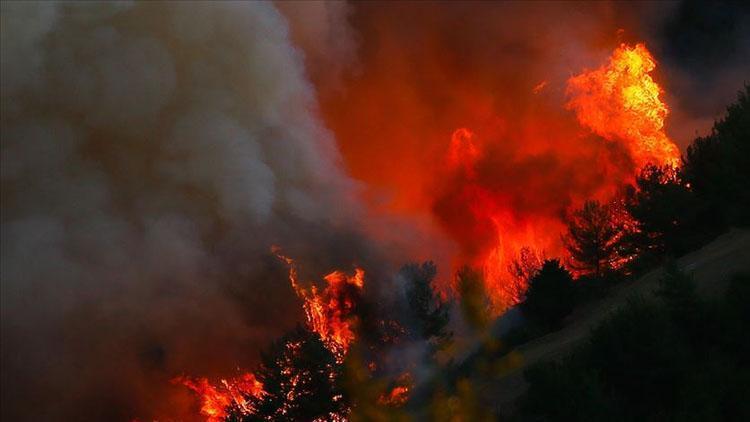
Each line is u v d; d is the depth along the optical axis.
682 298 14.95
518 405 16.39
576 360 15.32
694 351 14.57
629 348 14.56
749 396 12.83
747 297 14.54
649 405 14.30
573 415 14.14
